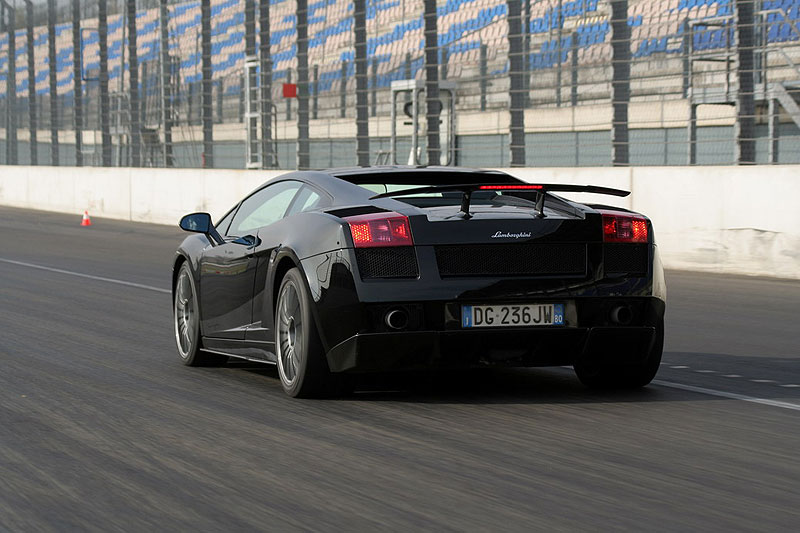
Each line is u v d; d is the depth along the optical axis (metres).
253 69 31.75
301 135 27.58
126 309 13.14
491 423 6.44
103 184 35.88
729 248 17.47
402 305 6.66
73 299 14.23
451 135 24.52
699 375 8.45
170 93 32.84
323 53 31.61
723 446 5.82
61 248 23.58
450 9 31.78
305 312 7.00
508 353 6.85
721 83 22.00
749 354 9.74
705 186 17.83
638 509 4.55
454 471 5.26
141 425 6.49
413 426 6.36
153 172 33.06
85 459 5.63
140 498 4.85
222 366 9.07
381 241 6.71
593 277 6.90
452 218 6.78
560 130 25.92
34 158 42.41
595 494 4.80
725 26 18.92
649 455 5.59
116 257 21.36
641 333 7.04
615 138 19.86
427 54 23.62
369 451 5.71
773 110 21.22
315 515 4.52
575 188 6.79
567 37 25.70
